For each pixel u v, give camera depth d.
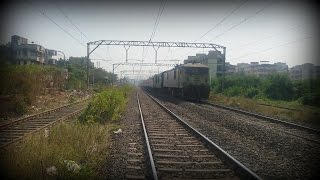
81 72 58.75
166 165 8.34
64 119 16.77
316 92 32.69
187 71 34.94
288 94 40.59
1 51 27.62
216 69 89.50
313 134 13.73
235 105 30.48
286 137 12.45
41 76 30.50
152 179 7.14
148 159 8.69
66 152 8.72
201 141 11.45
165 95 51.09
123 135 12.50
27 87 25.05
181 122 15.88
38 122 15.52
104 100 17.27
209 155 9.39
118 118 17.66
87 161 8.56
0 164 7.53
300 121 18.72
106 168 7.98
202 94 34.84
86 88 47.19
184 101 33.31
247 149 10.28
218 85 54.28
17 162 7.53
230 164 8.38
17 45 63.69
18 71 26.20
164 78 50.00
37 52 67.12
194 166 8.26
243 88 46.84
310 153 9.91
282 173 7.76
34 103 22.98
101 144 10.34
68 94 35.78
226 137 12.33
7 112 17.78
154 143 11.08
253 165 8.38
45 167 7.57
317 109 26.61
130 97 43.28
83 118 16.11
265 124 16.61
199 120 17.41
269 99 39.41
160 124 15.73
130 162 8.61
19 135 12.13
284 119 19.30
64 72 41.66
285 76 42.09
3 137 11.63
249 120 18.08
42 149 8.52
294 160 9.04
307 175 7.65
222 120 17.22
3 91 23.22
